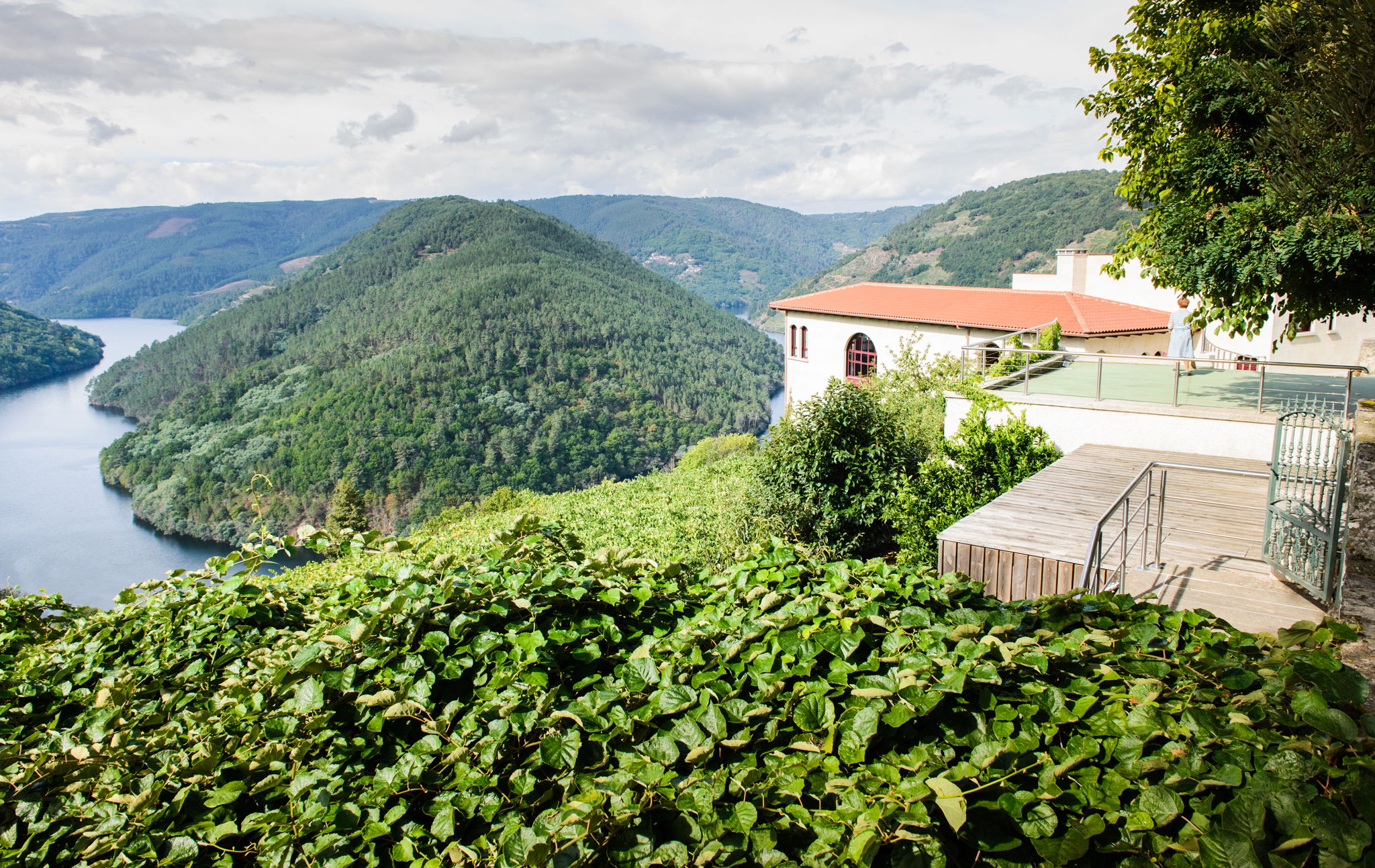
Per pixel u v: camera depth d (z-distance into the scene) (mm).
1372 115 7949
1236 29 9539
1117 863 2215
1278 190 8320
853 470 12477
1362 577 3643
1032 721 2596
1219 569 6562
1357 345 18031
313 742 3119
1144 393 12641
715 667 3168
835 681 2893
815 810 2562
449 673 3301
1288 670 2619
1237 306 9961
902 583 3662
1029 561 6828
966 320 23188
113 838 2895
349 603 4207
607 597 3688
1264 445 10391
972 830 2283
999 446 11750
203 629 4480
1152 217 10781
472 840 2744
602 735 2912
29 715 4008
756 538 13195
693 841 2449
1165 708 2553
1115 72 10875
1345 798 2152
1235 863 1996
